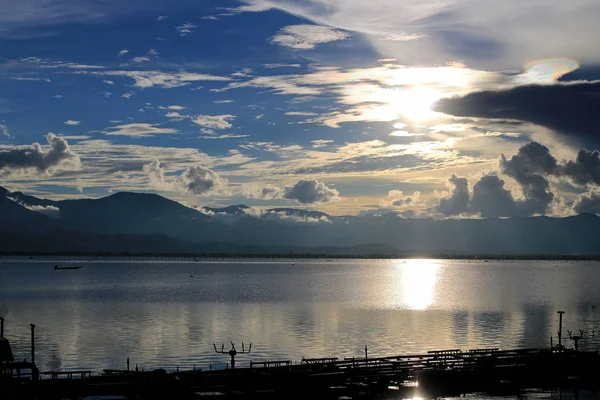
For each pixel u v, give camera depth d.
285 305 162.25
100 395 59.34
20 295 198.75
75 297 189.88
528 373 75.38
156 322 123.19
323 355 86.50
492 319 131.12
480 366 74.75
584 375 77.06
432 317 133.75
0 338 64.88
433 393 68.69
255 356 85.81
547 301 180.50
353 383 67.19
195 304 164.75
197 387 61.22
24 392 58.47
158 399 59.38
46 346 93.44
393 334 106.88
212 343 96.50
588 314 142.88
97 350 90.12
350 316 135.25
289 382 64.88
